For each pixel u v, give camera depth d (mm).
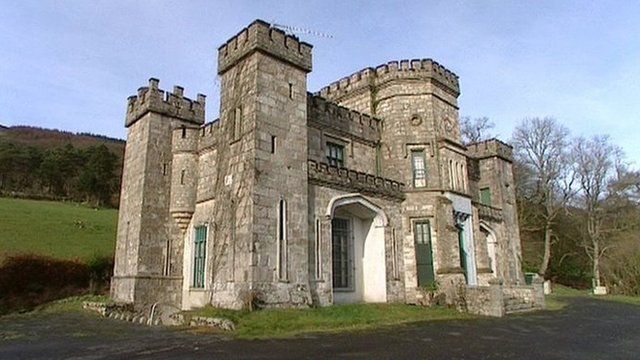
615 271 44000
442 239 26188
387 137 29344
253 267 19125
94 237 41438
